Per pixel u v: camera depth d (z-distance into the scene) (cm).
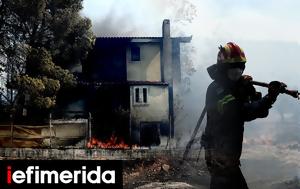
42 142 2242
